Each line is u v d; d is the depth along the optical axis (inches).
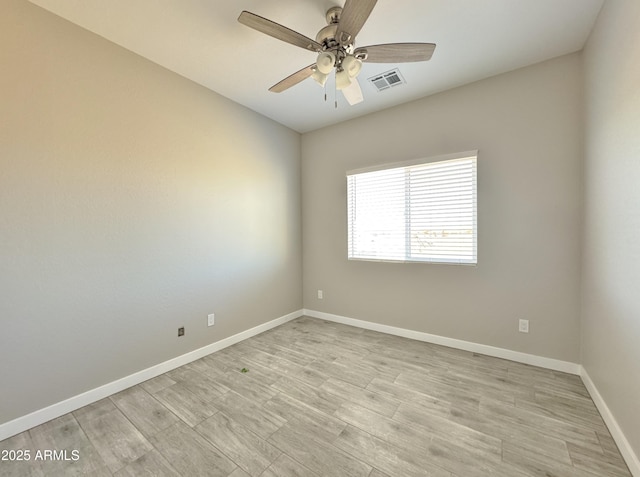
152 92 91.0
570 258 90.0
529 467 55.6
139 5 68.2
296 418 70.7
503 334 101.6
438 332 115.1
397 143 121.3
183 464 57.0
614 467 55.5
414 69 95.3
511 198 98.2
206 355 107.5
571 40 81.8
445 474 54.2
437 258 113.1
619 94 60.1
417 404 75.9
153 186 91.9
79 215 76.0
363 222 133.0
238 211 120.6
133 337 87.5
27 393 67.9
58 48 71.6
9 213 65.2
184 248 101.0
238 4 68.4
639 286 52.4
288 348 113.0
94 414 73.1
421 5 68.5
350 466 56.2
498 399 77.6
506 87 97.7
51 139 70.9
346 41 66.4
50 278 71.4
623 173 58.7
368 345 115.1
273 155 137.2
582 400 76.7
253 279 127.7
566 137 89.2
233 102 117.6
